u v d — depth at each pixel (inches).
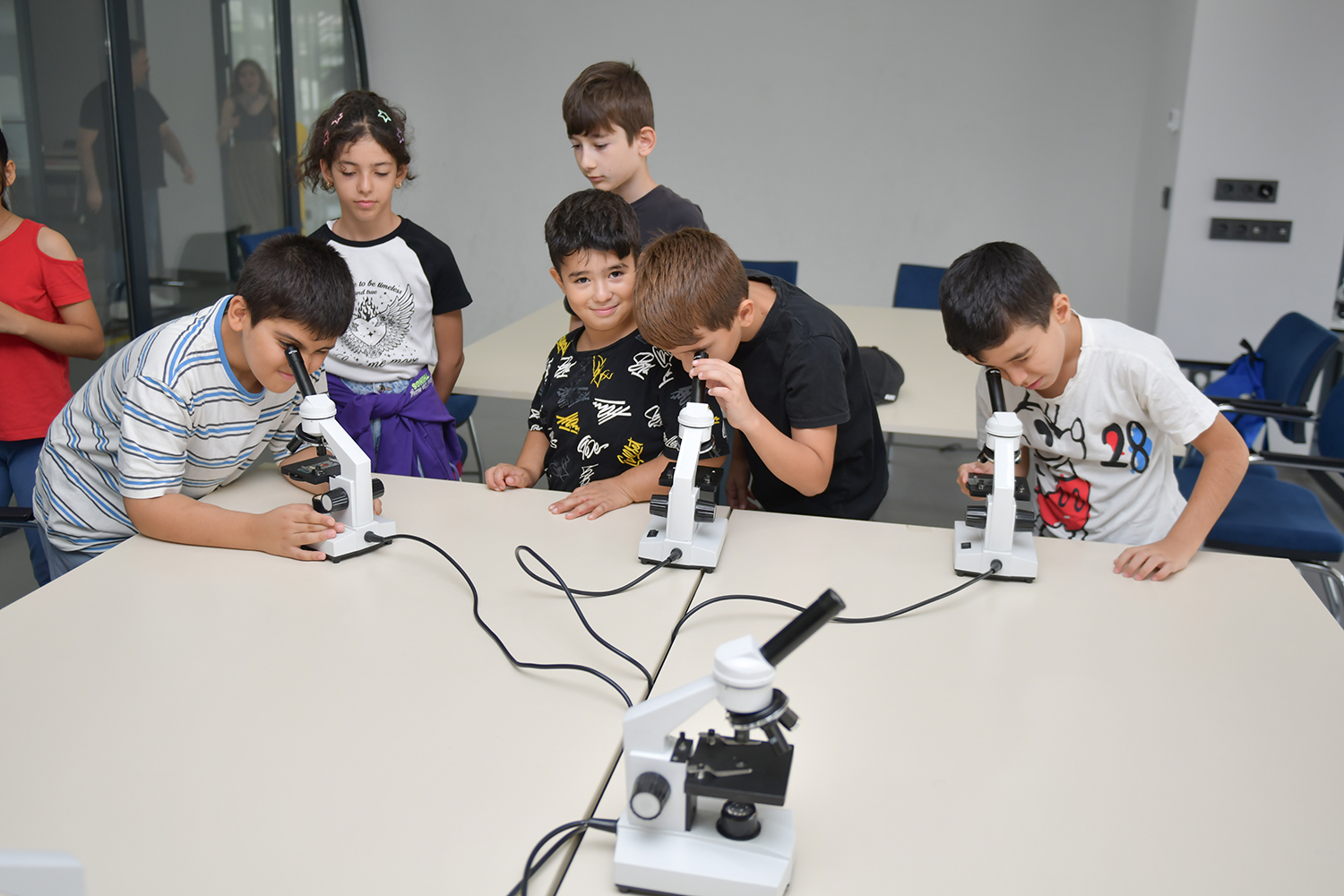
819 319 54.0
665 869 27.0
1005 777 31.7
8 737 33.2
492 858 28.1
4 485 79.0
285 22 162.2
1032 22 166.9
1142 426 54.1
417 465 74.0
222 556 47.6
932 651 39.4
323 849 28.4
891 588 45.0
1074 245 177.0
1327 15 128.3
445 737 33.6
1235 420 96.5
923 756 32.7
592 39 183.8
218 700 35.6
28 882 20.8
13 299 73.5
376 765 32.0
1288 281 139.6
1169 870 27.8
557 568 46.9
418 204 200.4
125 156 128.1
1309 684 37.2
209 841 28.6
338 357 70.9
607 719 34.7
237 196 154.0
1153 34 162.1
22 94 114.3
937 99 174.2
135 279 132.1
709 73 181.3
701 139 185.6
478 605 43.0
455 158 195.9
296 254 45.3
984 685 37.0
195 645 39.3
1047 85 169.5
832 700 35.9
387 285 70.7
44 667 37.6
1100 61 166.2
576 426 58.8
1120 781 31.5
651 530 48.9
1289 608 43.1
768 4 175.5
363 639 40.0
